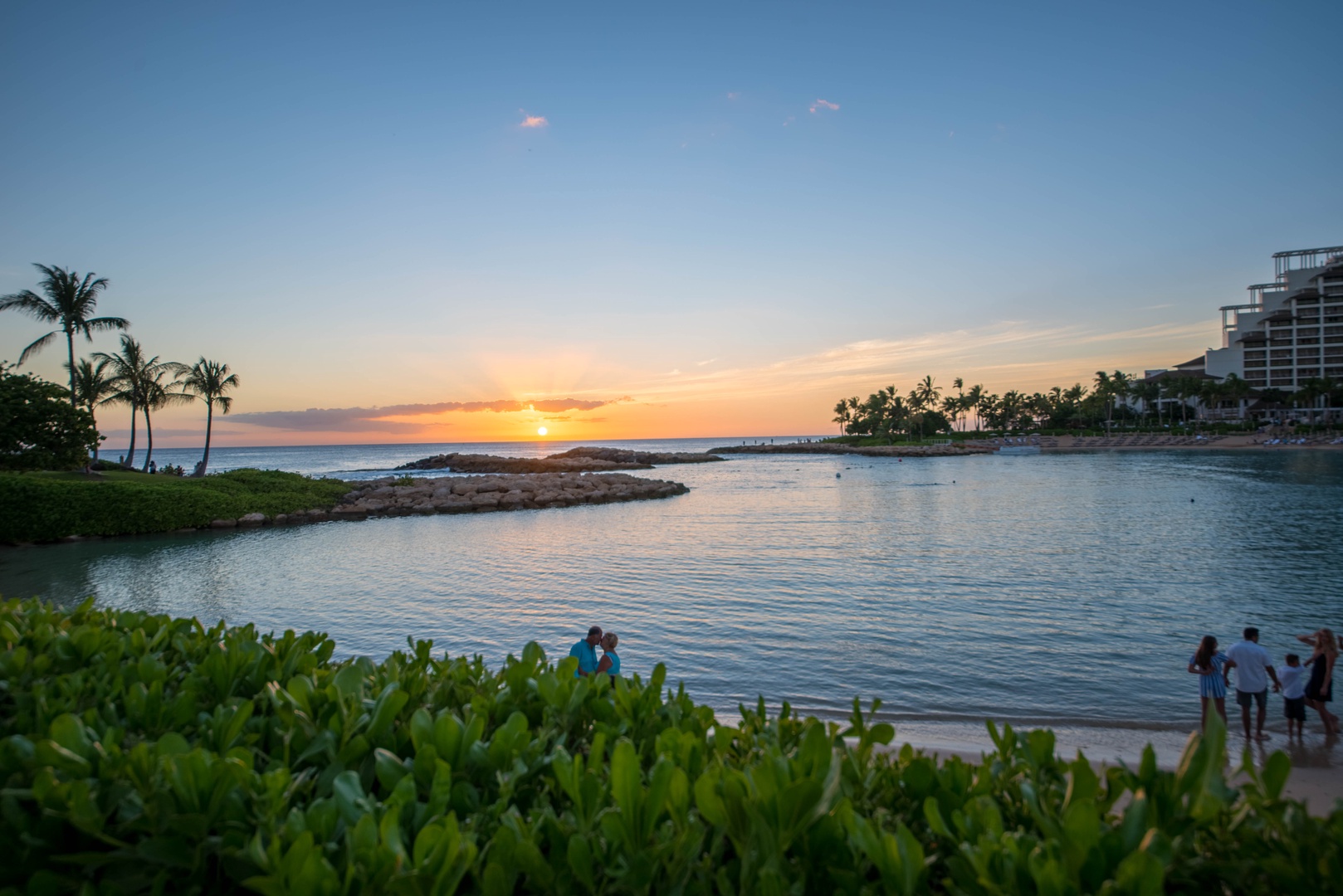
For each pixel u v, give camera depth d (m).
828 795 2.07
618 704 3.50
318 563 25.33
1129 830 2.02
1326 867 1.94
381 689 3.83
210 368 54.34
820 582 20.16
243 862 2.24
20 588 20.89
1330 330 132.50
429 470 112.88
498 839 2.12
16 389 37.78
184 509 36.34
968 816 2.28
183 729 3.29
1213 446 120.25
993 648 13.36
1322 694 8.83
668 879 2.14
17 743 2.66
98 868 2.34
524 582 20.92
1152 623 15.11
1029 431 168.25
